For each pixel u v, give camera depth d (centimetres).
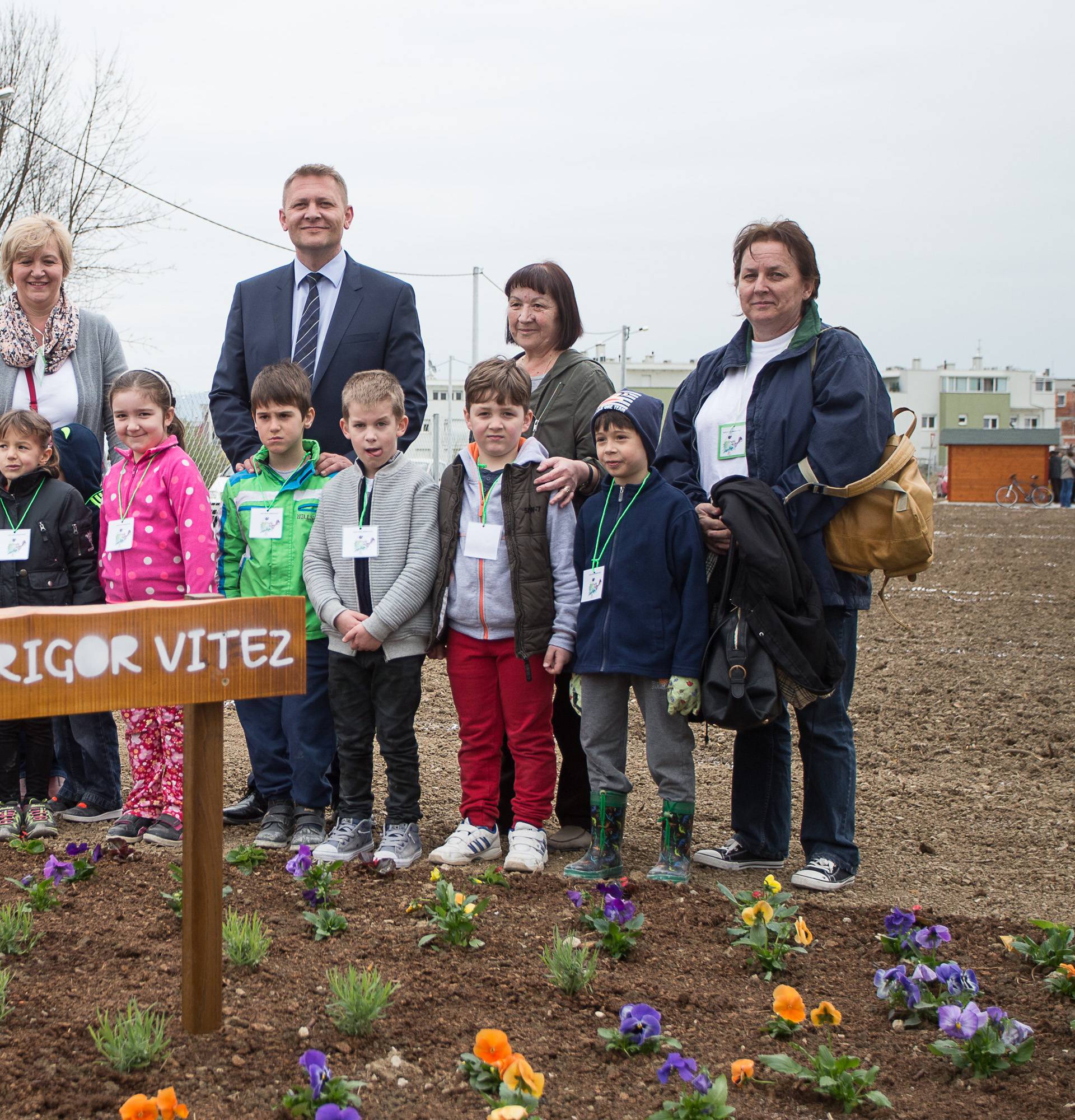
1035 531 2934
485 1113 256
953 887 444
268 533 472
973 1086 282
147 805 471
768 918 351
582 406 475
